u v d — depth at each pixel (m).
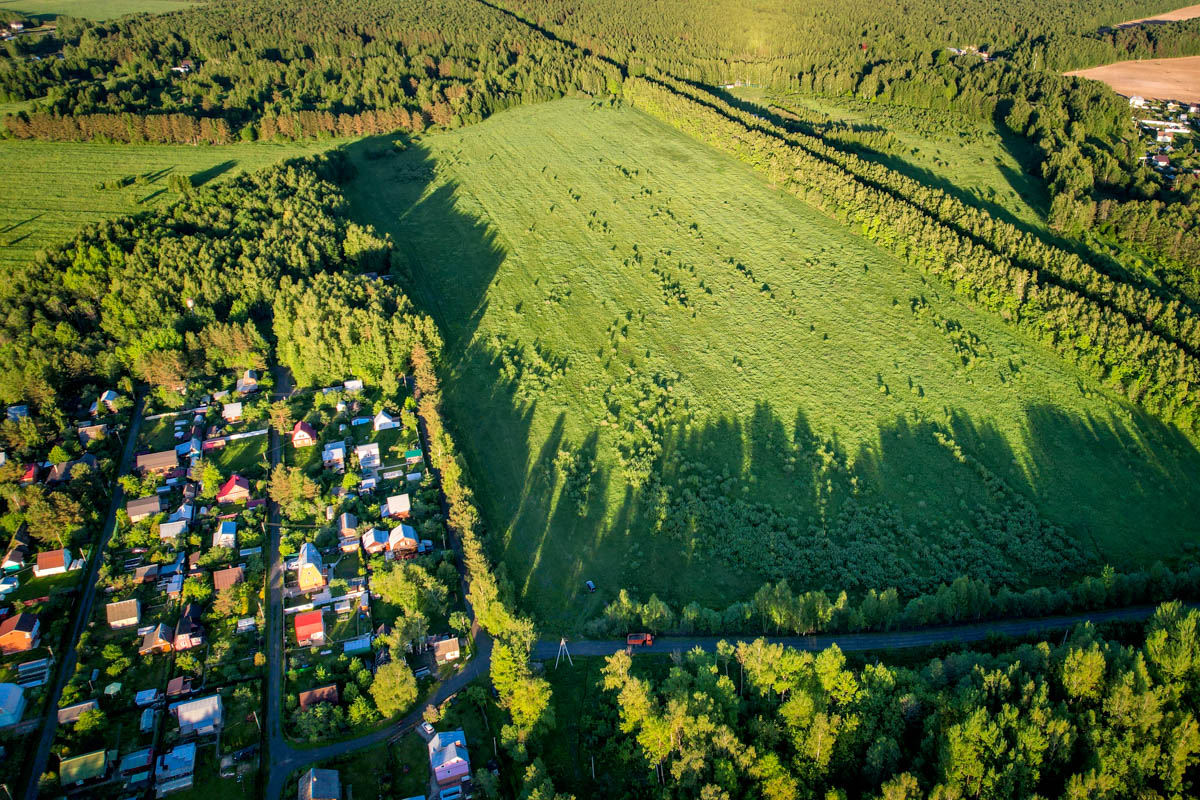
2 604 107.38
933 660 92.56
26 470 128.75
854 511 123.62
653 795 84.69
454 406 147.25
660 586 112.69
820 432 138.50
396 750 90.25
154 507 122.06
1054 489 126.12
